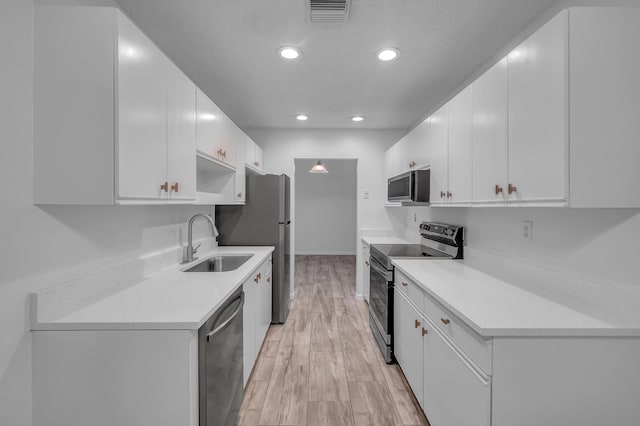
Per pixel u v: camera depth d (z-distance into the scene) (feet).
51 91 3.83
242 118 11.98
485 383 3.83
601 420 3.81
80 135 3.82
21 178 3.73
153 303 4.66
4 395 3.63
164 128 4.88
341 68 7.66
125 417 3.94
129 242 5.82
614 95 3.72
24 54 3.74
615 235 4.14
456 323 4.63
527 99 4.34
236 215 10.85
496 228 6.70
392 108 10.73
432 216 10.46
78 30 3.82
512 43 6.33
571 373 3.81
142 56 4.30
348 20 5.71
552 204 3.92
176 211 7.79
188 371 3.93
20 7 3.69
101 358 3.92
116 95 3.80
